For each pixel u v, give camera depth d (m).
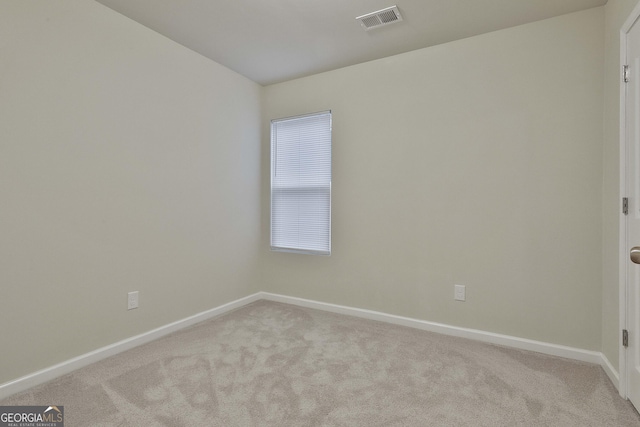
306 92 3.41
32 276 1.92
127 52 2.39
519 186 2.45
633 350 1.72
